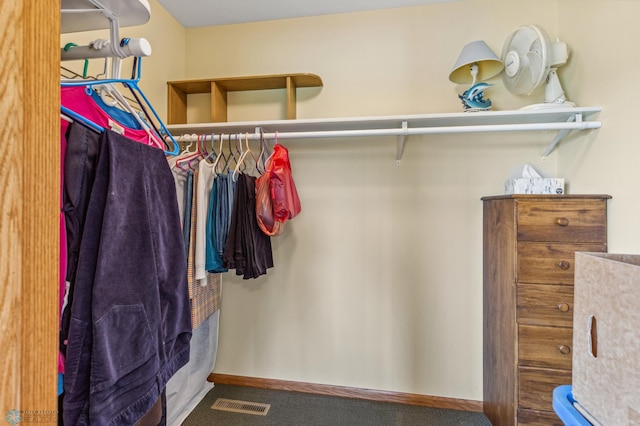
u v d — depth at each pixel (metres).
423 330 1.82
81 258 0.63
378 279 1.86
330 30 1.88
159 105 1.73
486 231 1.69
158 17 1.74
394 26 1.82
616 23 1.20
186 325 0.91
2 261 0.30
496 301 1.54
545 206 1.31
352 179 1.87
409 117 1.49
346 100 1.86
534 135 1.70
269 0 1.75
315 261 1.91
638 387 0.46
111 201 0.67
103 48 0.75
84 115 0.82
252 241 1.46
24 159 0.32
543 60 1.43
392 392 1.84
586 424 0.56
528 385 1.32
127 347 0.68
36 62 0.33
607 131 1.26
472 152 1.76
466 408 1.76
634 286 0.47
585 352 0.58
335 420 1.67
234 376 1.99
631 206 1.12
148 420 0.81
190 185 1.43
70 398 0.60
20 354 0.31
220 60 1.97
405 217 1.83
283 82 1.81
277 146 1.49
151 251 0.75
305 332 1.93
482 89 1.54
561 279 1.29
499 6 1.72
